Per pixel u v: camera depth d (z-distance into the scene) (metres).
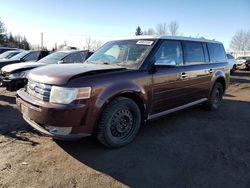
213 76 6.17
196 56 5.62
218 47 6.64
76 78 3.50
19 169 3.28
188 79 5.21
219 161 3.68
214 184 3.09
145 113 4.36
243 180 3.20
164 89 4.61
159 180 3.14
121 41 5.09
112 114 3.80
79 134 3.51
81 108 3.42
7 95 7.70
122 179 3.14
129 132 4.16
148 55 4.41
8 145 3.98
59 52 9.31
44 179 3.07
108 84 3.70
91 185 2.99
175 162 3.61
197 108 6.72
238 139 4.57
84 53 9.20
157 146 4.12
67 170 3.30
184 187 3.01
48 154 3.72
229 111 6.57
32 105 3.62
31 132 4.54
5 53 14.72
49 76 3.61
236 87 11.50
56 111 3.36
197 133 4.80
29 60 10.78
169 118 5.71
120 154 3.80
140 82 4.13
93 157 3.67
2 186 2.90
